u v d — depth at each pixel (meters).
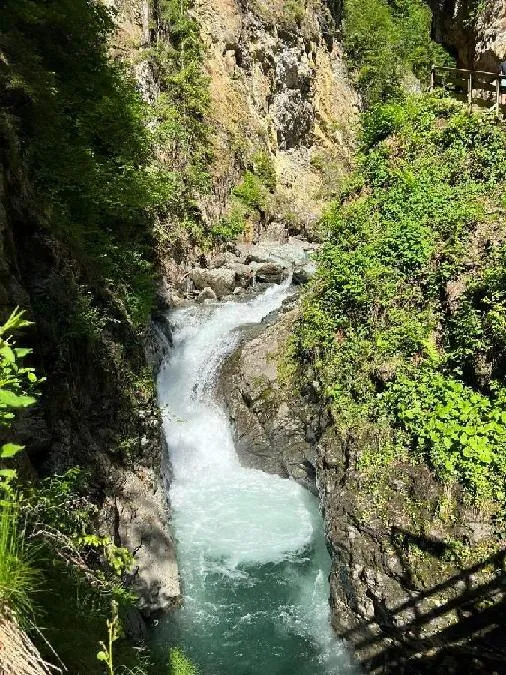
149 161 13.34
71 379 6.49
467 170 8.91
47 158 7.80
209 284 14.99
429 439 6.52
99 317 7.25
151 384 8.41
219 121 19.38
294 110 25.08
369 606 6.46
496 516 5.79
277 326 11.01
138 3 16.61
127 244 9.56
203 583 8.03
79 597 4.32
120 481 7.29
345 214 9.82
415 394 6.89
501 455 5.97
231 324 12.82
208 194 17.70
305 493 9.59
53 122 8.23
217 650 7.11
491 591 5.57
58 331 6.34
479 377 6.71
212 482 10.11
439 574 5.89
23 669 2.40
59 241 6.82
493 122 9.12
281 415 9.48
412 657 6.14
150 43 16.86
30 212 6.45
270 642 7.23
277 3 24.23
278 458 9.76
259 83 22.80
